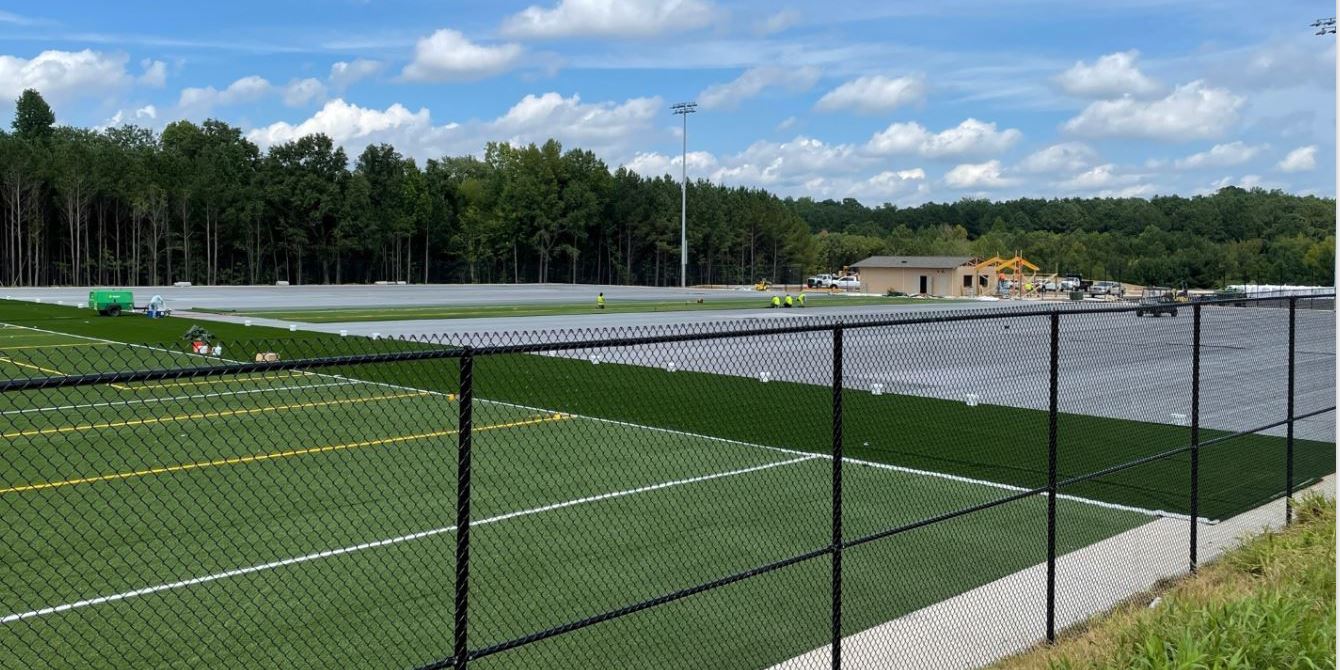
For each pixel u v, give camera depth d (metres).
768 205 111.00
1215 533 10.27
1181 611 7.07
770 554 9.07
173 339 26.23
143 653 6.49
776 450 13.52
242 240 85.31
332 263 91.44
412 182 94.31
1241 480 12.61
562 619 7.39
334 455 12.38
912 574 8.72
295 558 8.46
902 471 12.58
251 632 6.90
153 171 83.44
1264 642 6.42
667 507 10.47
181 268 82.81
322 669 6.35
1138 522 10.62
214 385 17.58
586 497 10.73
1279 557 8.80
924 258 81.19
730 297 63.41
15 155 75.19
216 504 10.05
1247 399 19.41
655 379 19.81
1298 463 13.73
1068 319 40.09
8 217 75.56
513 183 100.31
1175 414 17.28
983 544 9.65
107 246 81.50
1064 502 11.35
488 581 8.12
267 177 85.88
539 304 50.00
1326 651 6.38
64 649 6.51
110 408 15.35
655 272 103.50
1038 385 20.52
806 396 18.27
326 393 16.94
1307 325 38.12
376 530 9.32
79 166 77.50
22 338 26.59
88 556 8.40
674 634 7.20
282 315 37.78
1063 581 8.67
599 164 101.25
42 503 9.94
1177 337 32.09
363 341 25.03
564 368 21.02
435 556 8.63
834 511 6.30
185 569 8.15
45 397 16.34
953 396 18.77
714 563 8.77
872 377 21.30
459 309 43.97
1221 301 9.87
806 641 7.16
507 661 6.63
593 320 36.91
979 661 6.89
